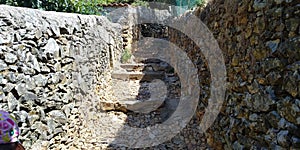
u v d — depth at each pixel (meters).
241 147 2.33
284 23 1.74
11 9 2.52
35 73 2.75
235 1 2.52
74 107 3.57
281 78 1.77
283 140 1.72
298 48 1.60
